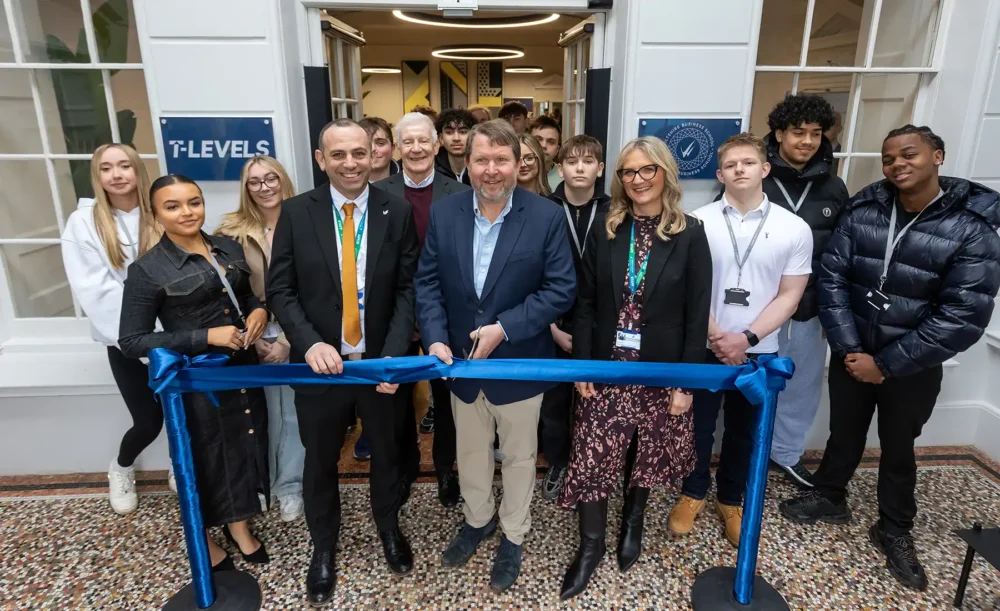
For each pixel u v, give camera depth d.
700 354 1.84
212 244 1.94
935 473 2.70
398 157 3.95
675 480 2.00
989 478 2.66
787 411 2.56
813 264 2.34
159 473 2.73
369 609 1.93
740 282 2.05
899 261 1.97
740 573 1.87
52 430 2.66
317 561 2.01
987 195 1.86
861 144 2.90
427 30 9.05
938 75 2.70
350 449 2.96
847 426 2.20
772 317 2.02
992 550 1.76
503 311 1.83
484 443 2.03
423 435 3.12
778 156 2.29
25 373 2.55
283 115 2.48
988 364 2.85
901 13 2.72
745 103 2.60
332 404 1.88
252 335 1.92
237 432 1.93
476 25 7.12
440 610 1.93
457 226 1.84
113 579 2.08
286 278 1.88
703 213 2.13
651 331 1.86
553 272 1.82
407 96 11.43
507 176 1.70
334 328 1.88
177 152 2.48
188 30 2.38
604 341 1.93
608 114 2.79
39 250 2.68
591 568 2.00
